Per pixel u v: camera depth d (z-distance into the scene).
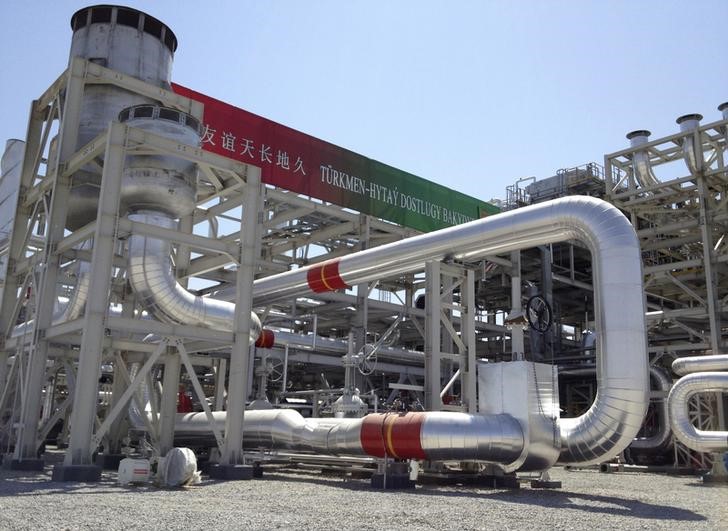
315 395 25.16
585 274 48.81
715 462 21.89
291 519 9.84
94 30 20.56
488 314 52.81
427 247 21.05
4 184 31.67
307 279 24.80
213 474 17.58
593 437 15.27
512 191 46.56
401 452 15.77
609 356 15.12
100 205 16.31
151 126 17.97
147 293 18.28
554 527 9.79
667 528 10.04
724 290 39.44
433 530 9.13
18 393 20.33
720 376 22.83
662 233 34.22
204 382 36.34
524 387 15.61
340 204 33.59
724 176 31.62
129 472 14.88
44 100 21.80
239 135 30.19
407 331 45.06
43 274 18.47
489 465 16.91
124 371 20.31
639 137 34.47
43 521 9.09
